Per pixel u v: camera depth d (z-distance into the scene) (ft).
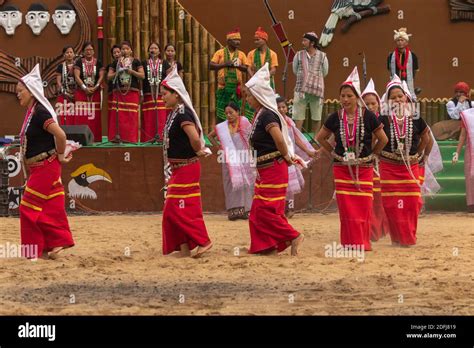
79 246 49.21
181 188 44.27
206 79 82.17
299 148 62.85
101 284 36.78
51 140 43.29
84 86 73.00
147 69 73.41
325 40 83.46
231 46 74.43
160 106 73.31
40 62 82.58
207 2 83.82
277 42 83.76
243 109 73.67
